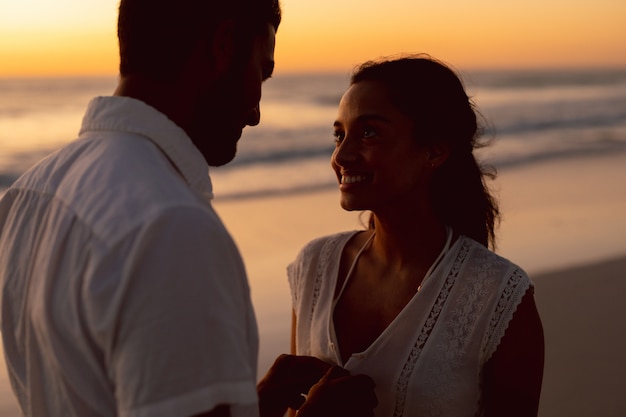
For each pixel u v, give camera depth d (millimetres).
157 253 1064
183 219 1093
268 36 1424
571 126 28312
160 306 1048
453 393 1841
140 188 1144
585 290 6367
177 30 1282
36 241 1230
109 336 1062
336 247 2125
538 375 1896
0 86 57406
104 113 1293
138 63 1301
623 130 26484
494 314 1835
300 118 33656
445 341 1850
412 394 1844
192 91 1324
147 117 1268
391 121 1855
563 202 11375
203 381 1059
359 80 1929
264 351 4973
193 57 1306
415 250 1966
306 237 9141
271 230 9555
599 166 16125
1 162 19750
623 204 11172
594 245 8281
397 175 1876
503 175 14695
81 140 1316
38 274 1186
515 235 8805
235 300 1140
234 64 1344
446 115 1898
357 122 1880
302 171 16984
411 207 1940
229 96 1359
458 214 2006
